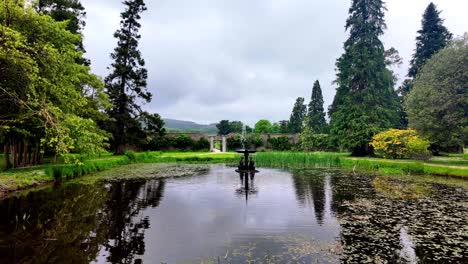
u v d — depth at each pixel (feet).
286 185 39.17
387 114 82.58
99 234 18.95
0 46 28.76
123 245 17.01
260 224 21.47
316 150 108.27
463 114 55.98
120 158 70.28
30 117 35.04
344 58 95.96
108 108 75.00
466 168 47.93
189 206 27.07
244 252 16.03
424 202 28.60
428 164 56.13
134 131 85.56
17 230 19.54
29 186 34.96
